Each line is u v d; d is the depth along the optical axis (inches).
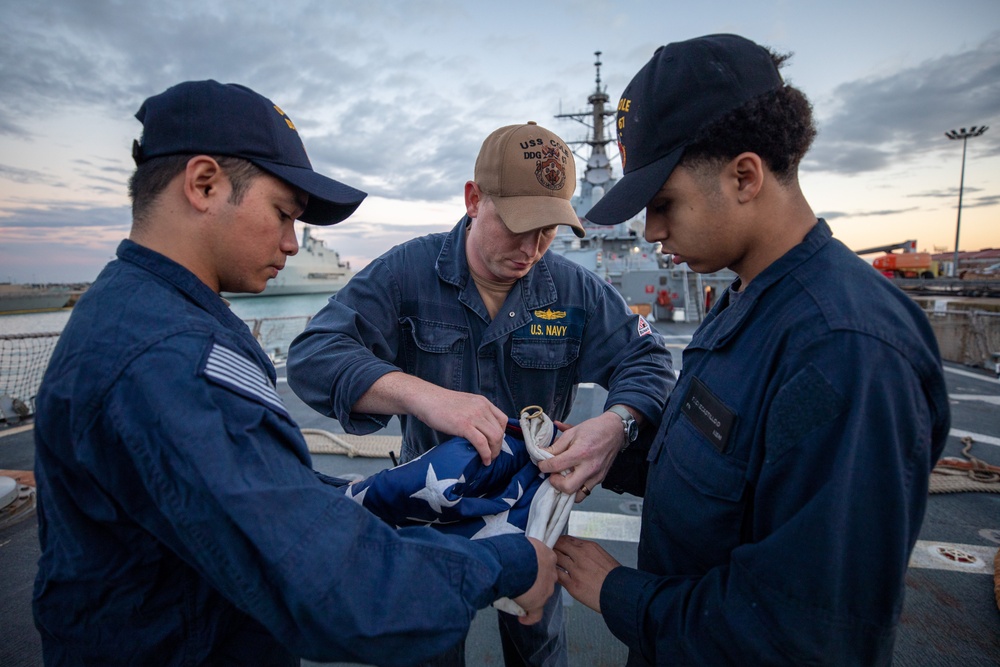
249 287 39.8
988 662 80.0
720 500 36.9
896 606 30.1
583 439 50.6
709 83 34.2
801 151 36.0
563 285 69.1
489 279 65.9
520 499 49.2
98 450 29.5
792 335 33.3
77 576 32.7
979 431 200.4
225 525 27.9
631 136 38.9
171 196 35.3
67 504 32.1
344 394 53.5
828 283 33.5
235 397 30.4
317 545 29.1
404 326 67.7
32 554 110.3
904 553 29.6
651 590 39.9
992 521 125.3
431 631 32.0
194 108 34.6
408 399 50.8
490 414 48.9
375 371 53.5
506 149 55.5
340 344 57.7
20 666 79.7
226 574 28.6
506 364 67.6
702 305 554.3
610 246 652.1
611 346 68.5
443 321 66.9
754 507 34.2
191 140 34.5
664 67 36.3
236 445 29.3
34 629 87.9
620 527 125.1
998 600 91.9
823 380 30.6
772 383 33.6
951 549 112.7
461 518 47.4
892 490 29.3
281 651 39.4
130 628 33.6
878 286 33.4
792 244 36.7
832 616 29.7
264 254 37.6
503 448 51.6
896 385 30.0
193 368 29.8
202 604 34.5
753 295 37.2
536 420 53.8
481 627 91.3
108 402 29.1
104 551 32.5
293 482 30.8
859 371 29.9
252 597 28.6
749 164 34.5
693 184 36.1
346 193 40.9
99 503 31.5
